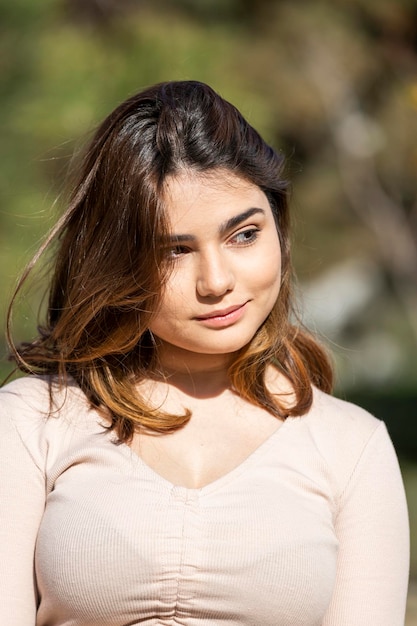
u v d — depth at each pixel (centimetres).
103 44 892
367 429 274
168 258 255
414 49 1767
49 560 247
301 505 255
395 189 1886
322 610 252
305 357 295
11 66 759
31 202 657
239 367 275
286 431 268
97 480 253
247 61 1583
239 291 256
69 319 271
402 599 265
